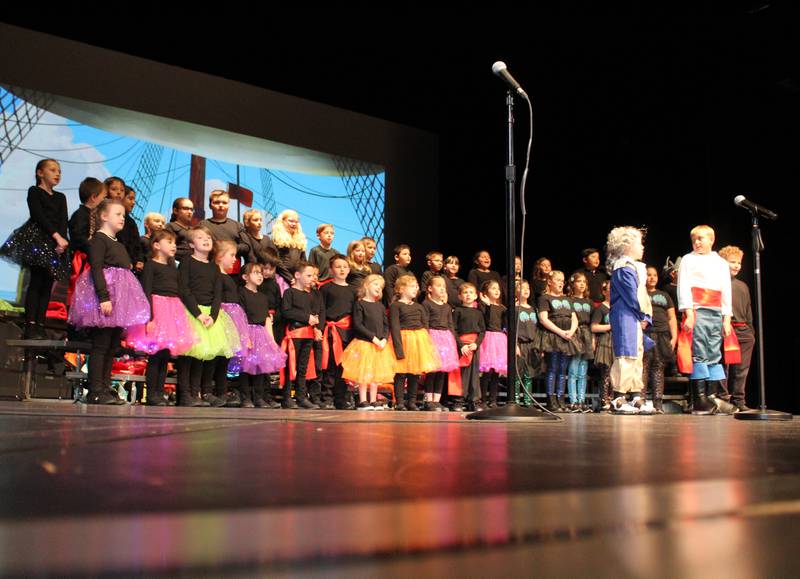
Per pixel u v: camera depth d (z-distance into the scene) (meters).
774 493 0.37
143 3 6.04
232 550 0.21
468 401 4.70
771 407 5.72
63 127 5.69
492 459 0.59
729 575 0.21
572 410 4.84
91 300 3.08
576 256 6.93
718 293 3.98
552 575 0.21
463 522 0.26
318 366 4.28
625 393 3.54
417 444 0.79
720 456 0.67
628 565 0.22
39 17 5.86
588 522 0.27
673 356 4.62
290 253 4.68
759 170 5.82
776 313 5.73
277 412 2.29
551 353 4.89
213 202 4.39
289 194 6.79
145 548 0.22
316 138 6.97
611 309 3.54
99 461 0.49
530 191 7.26
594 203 6.84
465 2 6.29
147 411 2.02
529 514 0.29
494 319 4.90
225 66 6.69
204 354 3.50
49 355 4.25
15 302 5.01
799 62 5.50
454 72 7.12
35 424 1.03
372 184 7.28
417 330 4.39
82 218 3.60
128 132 6.00
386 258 7.32
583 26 6.22
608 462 0.58
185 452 0.58
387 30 6.66
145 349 3.33
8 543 0.22
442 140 7.83
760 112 5.80
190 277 3.57
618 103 6.62
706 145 6.12
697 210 6.18
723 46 5.84
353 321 4.28
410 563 0.21
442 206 7.78
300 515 0.27
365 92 7.35
